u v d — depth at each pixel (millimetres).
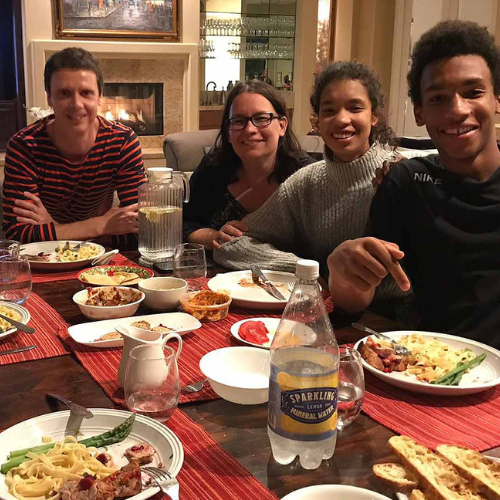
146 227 2029
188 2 5816
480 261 1563
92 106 2455
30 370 1233
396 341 1338
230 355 1199
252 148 2307
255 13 6559
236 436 998
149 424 957
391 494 852
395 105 6824
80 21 5453
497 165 1614
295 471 899
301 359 908
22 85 5719
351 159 1967
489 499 810
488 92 1555
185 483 867
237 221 2178
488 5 5602
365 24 6770
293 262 1908
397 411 1083
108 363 1257
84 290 1626
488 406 1110
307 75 6648
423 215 1640
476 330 1539
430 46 1570
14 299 1585
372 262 1336
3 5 5859
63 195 2592
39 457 860
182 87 6086
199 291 1624
